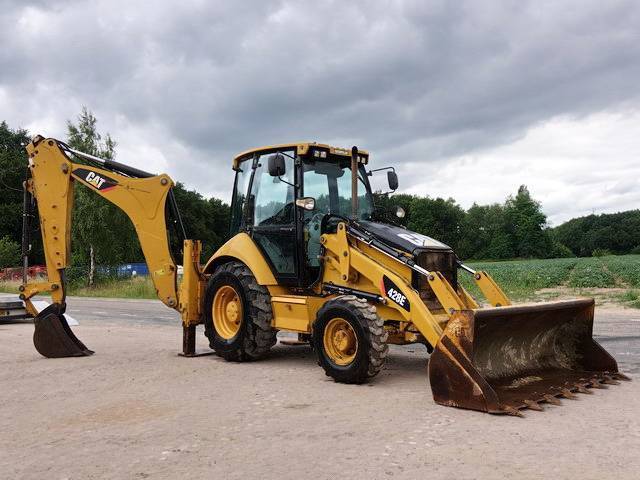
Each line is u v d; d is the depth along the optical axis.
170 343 10.34
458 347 5.51
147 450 4.37
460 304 6.23
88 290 31.16
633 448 4.25
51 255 9.05
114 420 5.26
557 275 27.83
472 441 4.45
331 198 8.07
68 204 9.10
